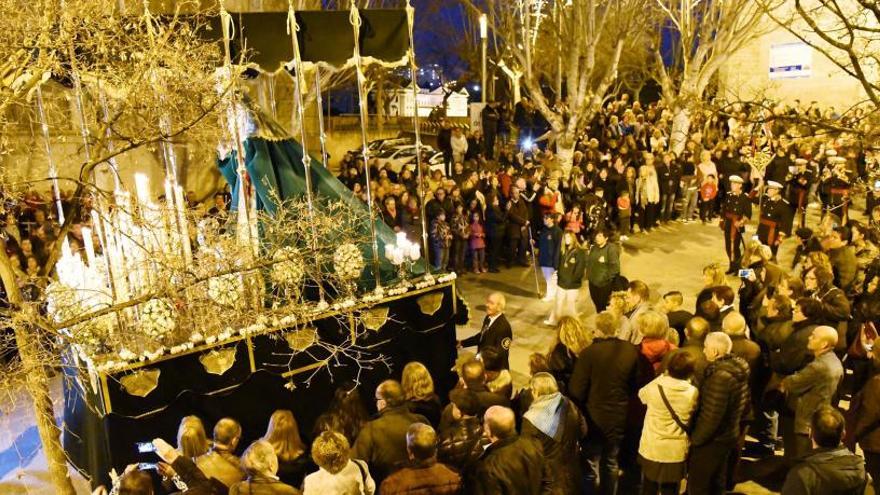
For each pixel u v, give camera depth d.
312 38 6.88
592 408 5.89
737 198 13.71
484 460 4.57
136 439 6.06
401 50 7.24
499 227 13.81
